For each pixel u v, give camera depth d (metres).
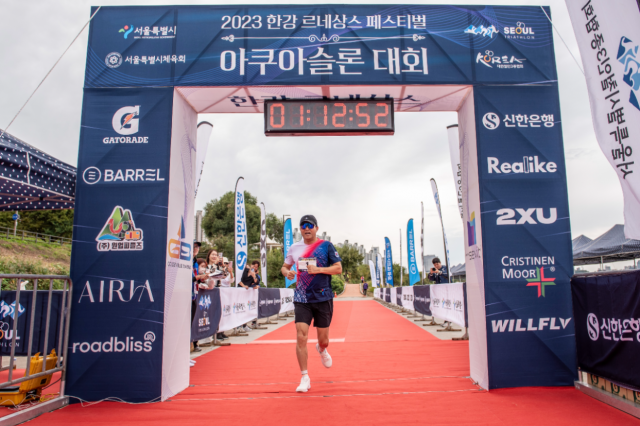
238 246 9.54
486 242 3.64
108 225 3.54
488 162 3.75
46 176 4.38
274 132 3.92
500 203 3.70
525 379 3.46
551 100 3.87
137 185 3.61
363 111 3.98
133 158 3.65
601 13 3.13
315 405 3.01
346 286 58.66
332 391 3.41
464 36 3.94
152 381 3.30
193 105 4.17
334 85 3.84
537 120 3.83
